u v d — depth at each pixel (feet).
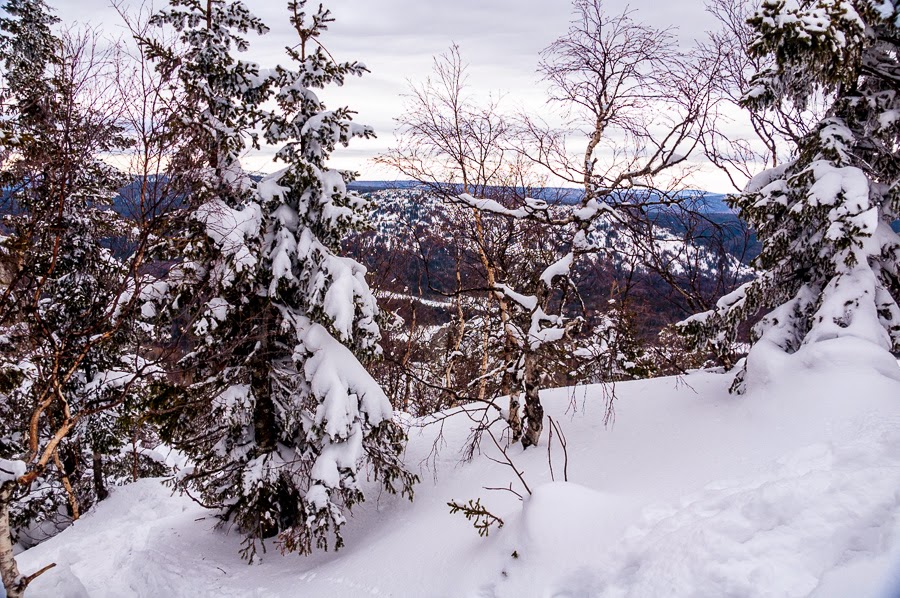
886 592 12.71
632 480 24.81
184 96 25.31
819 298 28.63
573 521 21.21
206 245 27.86
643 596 16.25
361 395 31.45
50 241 26.02
